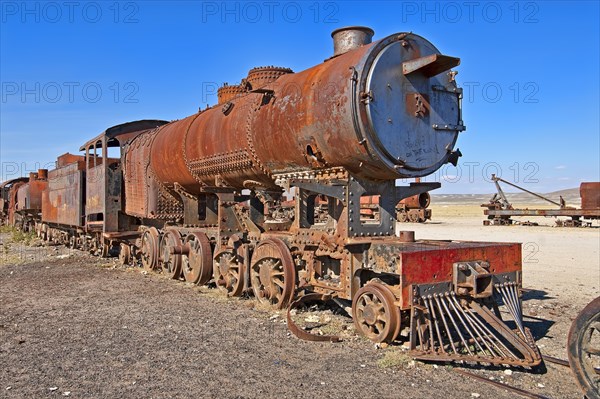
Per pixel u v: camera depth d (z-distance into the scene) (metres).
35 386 4.82
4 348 6.04
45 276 11.94
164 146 11.40
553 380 5.07
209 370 5.23
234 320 7.34
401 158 6.60
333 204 7.36
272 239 8.16
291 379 4.99
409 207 37.03
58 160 20.44
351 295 6.75
